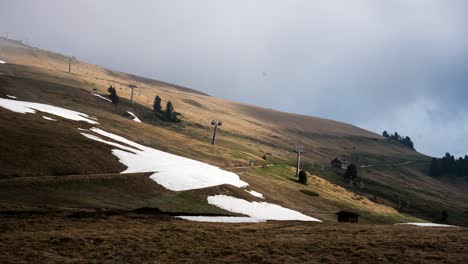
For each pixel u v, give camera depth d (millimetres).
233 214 75062
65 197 61312
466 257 35250
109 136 119875
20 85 186250
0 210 49844
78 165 78500
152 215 61062
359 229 57812
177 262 36125
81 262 34500
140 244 41688
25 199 56625
